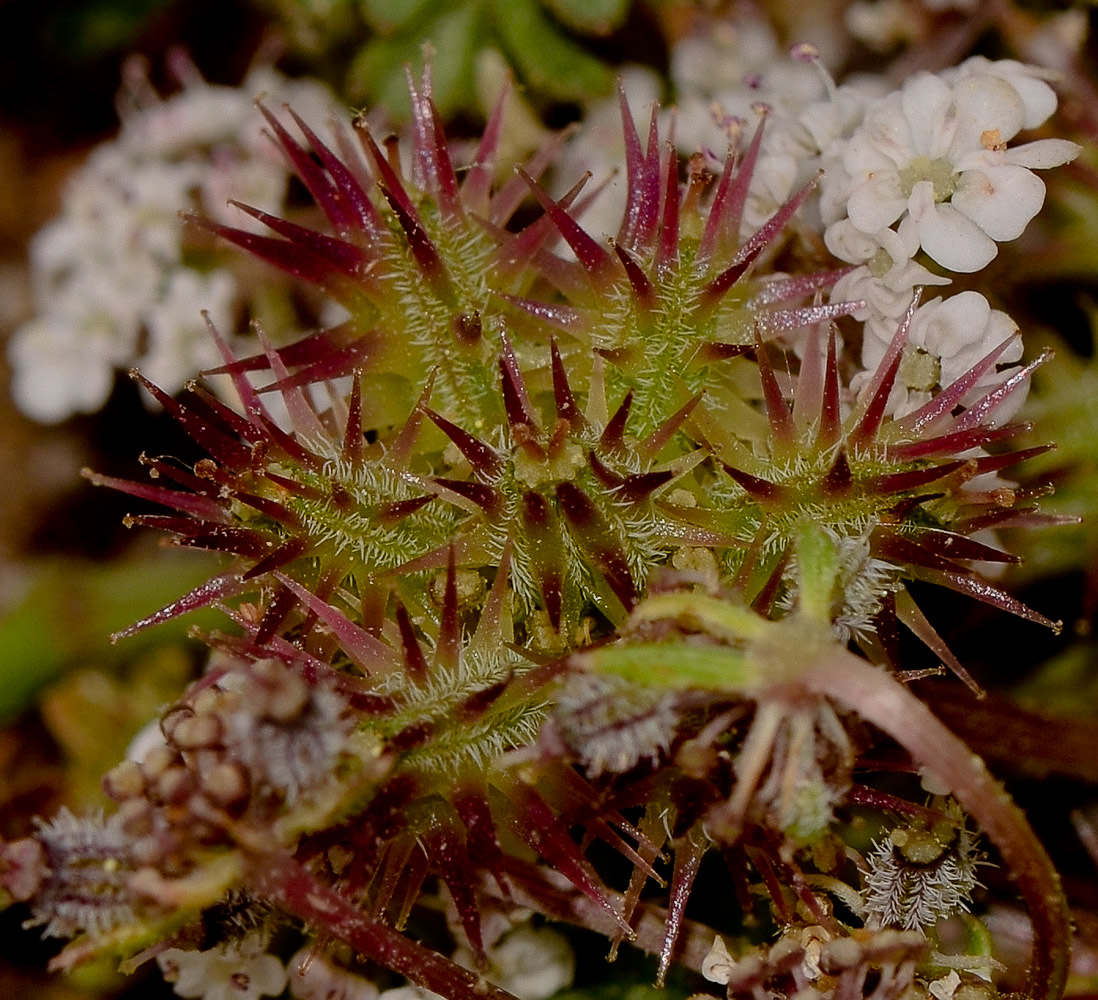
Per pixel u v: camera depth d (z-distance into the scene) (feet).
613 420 0.20
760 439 0.20
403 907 0.20
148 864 0.19
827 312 0.20
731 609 0.19
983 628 0.23
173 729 0.19
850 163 0.21
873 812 0.21
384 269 0.20
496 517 0.20
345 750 0.19
